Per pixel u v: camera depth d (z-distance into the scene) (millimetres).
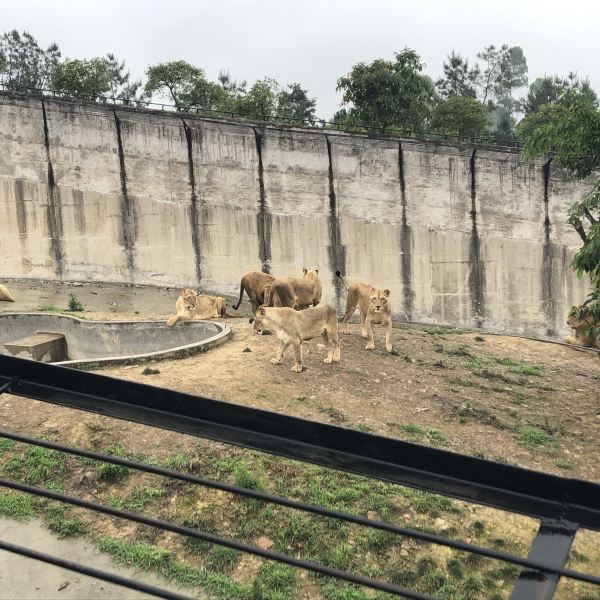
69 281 31906
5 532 7023
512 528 7281
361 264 31625
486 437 10297
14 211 31453
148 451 8430
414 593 2115
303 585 6324
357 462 2070
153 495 7598
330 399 10906
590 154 11930
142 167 31859
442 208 30875
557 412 12102
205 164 31828
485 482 1939
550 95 57500
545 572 1808
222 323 15711
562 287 30531
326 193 31500
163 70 39969
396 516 7387
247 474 7859
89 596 6035
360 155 31156
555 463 9594
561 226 30203
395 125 35094
